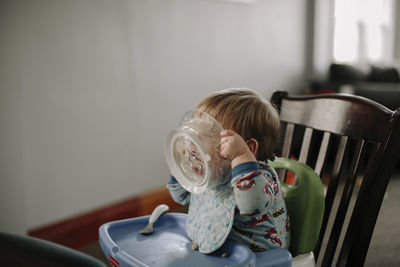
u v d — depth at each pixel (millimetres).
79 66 1834
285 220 722
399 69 4629
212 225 684
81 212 1920
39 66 1686
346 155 775
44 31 1688
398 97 2951
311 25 3578
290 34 3312
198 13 2396
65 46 1770
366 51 4820
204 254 676
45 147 1744
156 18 2154
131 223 796
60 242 1822
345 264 669
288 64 3340
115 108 2020
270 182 676
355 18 4527
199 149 622
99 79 1925
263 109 718
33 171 1710
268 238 689
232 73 2719
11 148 1621
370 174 655
